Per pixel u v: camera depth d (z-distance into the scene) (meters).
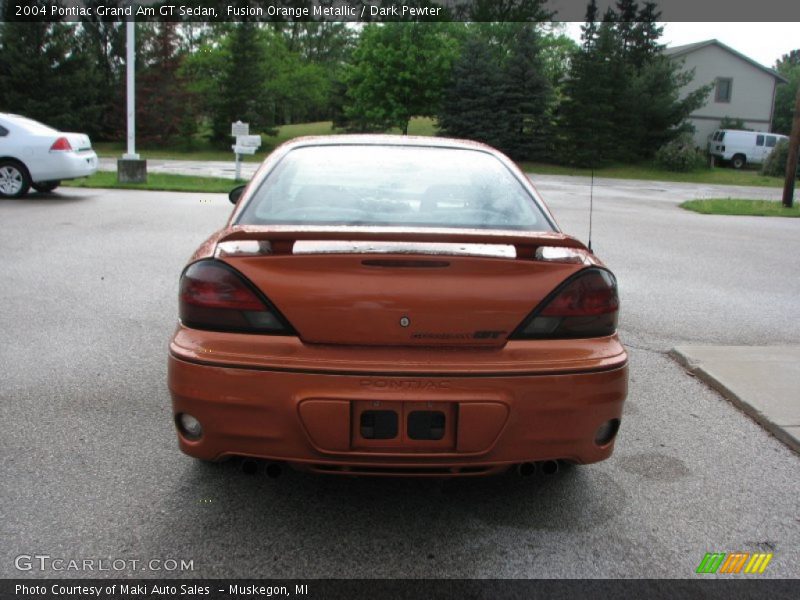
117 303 6.34
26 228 10.23
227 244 2.77
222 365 2.55
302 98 55.16
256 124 46.03
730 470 3.50
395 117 43.22
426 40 43.00
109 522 2.85
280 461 2.61
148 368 4.68
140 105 44.38
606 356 2.67
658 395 4.54
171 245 9.27
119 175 17.33
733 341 5.75
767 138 42.81
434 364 2.53
